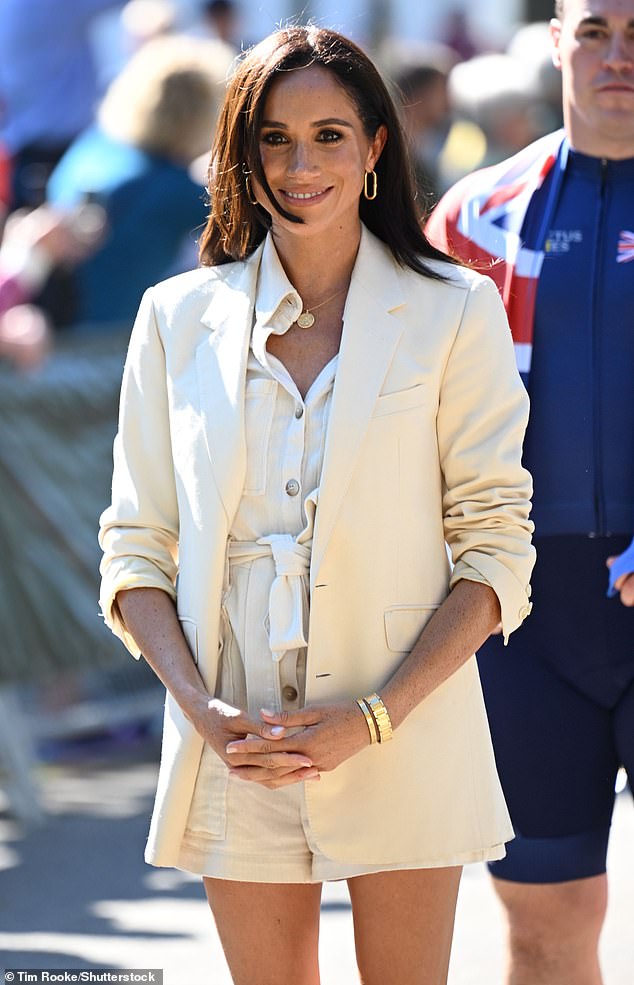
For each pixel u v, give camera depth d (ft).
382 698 33.73
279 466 34.60
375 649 34.42
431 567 34.96
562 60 43.42
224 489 34.63
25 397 71.05
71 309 75.82
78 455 72.23
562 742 42.63
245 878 34.88
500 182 43.93
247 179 35.63
